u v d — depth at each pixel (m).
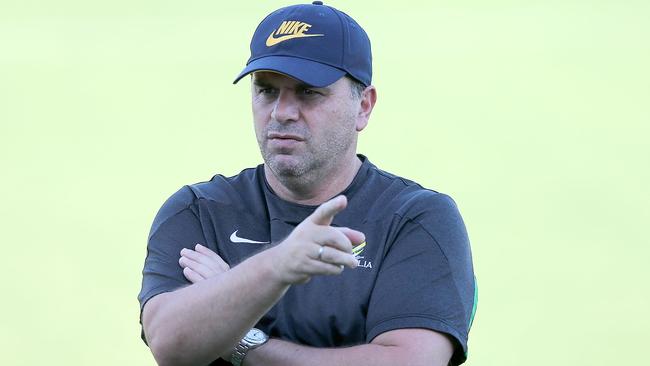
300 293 11.82
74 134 52.38
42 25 72.88
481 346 29.86
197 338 10.91
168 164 47.62
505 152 48.56
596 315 31.78
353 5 77.56
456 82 60.81
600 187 43.47
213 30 70.75
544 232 38.69
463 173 45.91
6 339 29.98
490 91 58.91
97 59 65.62
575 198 42.28
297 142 11.72
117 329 30.62
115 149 49.94
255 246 12.20
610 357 29.03
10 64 64.88
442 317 11.57
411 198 12.25
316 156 11.82
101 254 36.53
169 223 12.42
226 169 47.06
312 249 9.93
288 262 10.09
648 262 35.59
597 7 74.94
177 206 12.55
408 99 57.69
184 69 63.38
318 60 11.74
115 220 40.16
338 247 9.91
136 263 35.69
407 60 65.38
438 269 11.80
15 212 41.12
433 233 11.97
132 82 61.28
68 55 66.50
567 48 66.75
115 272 34.91
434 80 61.22
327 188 12.24
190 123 54.06
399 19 74.12
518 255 36.50
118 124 54.00
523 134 51.19
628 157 47.25
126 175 46.06
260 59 11.80
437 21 73.69
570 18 73.19
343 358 11.35
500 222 39.75
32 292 33.31
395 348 11.40
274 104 11.79
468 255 12.25
